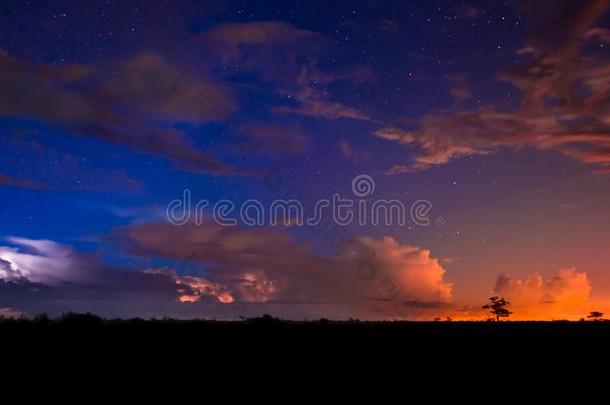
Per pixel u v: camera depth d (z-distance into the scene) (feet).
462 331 122.42
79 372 70.03
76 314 109.70
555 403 62.49
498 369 79.87
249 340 98.53
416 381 71.82
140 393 62.39
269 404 59.98
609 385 71.10
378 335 111.86
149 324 113.29
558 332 122.21
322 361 83.10
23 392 60.85
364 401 62.13
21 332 92.94
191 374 71.97
